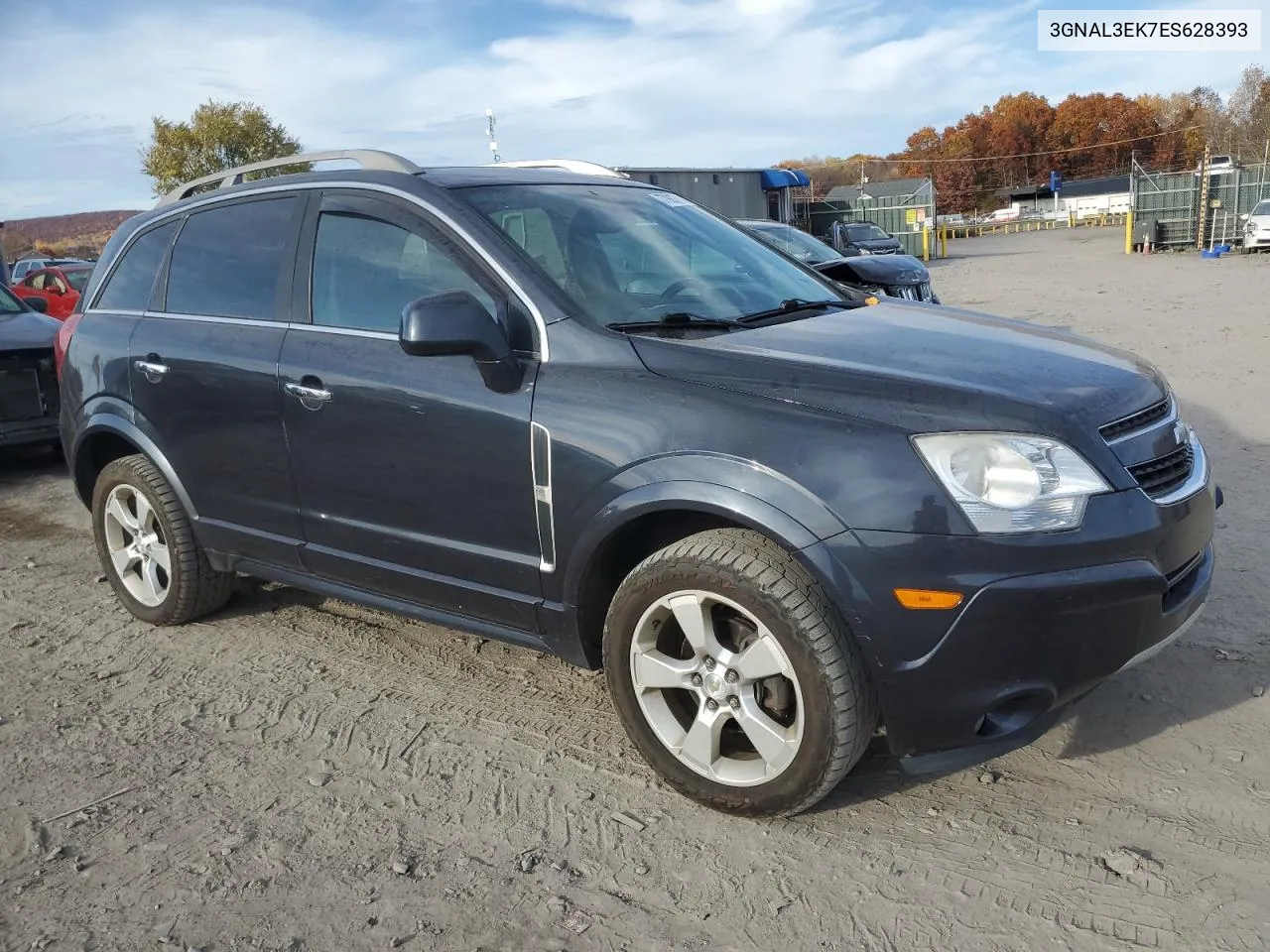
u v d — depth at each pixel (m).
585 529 2.92
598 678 3.80
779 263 4.03
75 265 18.84
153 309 4.23
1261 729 3.17
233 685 3.90
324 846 2.85
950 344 3.08
